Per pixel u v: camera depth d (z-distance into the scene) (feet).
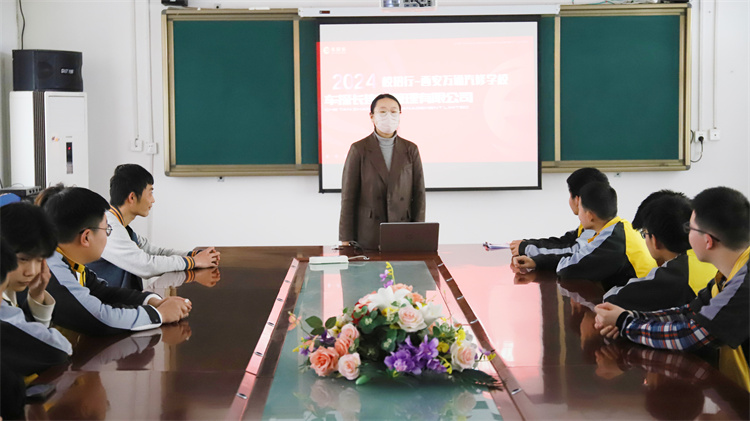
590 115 20.65
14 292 7.25
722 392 6.07
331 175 20.59
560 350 7.20
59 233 8.14
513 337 7.63
